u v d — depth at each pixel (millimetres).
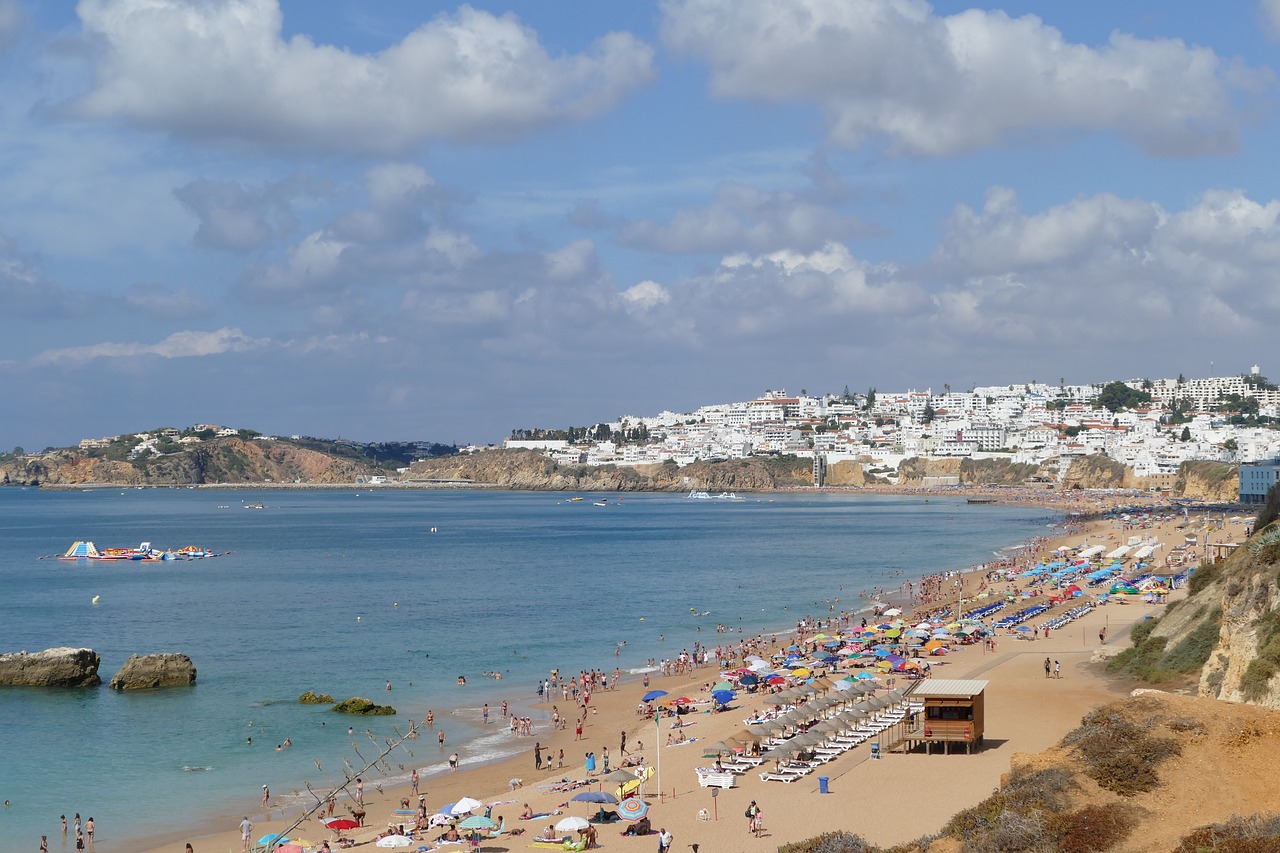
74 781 68000
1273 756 42781
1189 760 43031
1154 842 38250
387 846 54281
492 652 114000
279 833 56469
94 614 143750
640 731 80000
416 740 78625
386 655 111812
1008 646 104438
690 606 149500
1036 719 72625
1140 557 182375
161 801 64188
